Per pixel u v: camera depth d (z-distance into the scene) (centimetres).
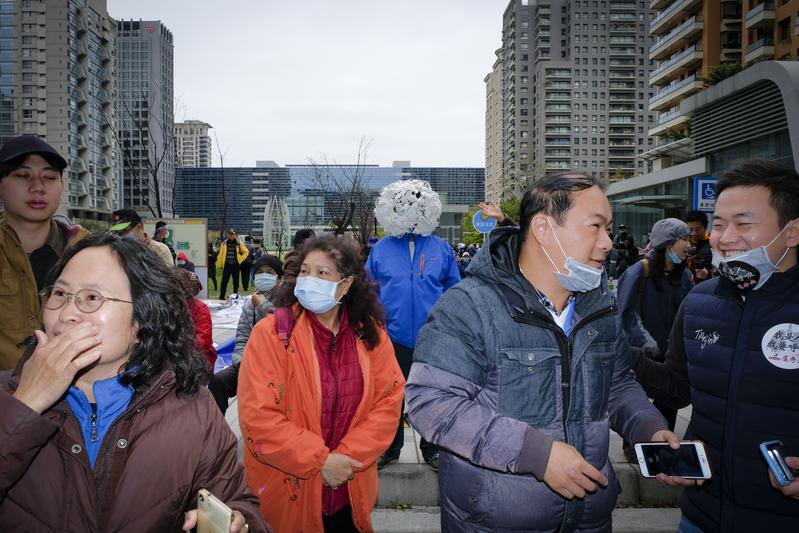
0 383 146
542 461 149
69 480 134
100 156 9631
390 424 251
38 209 268
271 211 4888
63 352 126
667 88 4869
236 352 418
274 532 236
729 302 199
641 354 237
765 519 184
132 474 137
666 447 177
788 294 186
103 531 134
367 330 257
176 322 151
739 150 2556
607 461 179
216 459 153
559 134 12138
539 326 171
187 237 1504
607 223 172
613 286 1150
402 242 427
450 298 182
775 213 186
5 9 8681
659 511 381
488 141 16962
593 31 12188
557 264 173
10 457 120
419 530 357
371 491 252
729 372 192
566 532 170
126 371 143
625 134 12162
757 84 2248
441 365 172
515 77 13088
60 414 135
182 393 152
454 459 179
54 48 8712
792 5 3309
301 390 238
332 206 3122
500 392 170
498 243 189
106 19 9656
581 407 173
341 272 247
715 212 201
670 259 420
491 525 170
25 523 132
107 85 9588
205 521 129
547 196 172
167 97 3606
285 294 258
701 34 4500
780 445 172
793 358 181
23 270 252
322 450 222
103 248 146
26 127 8750
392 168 15938
